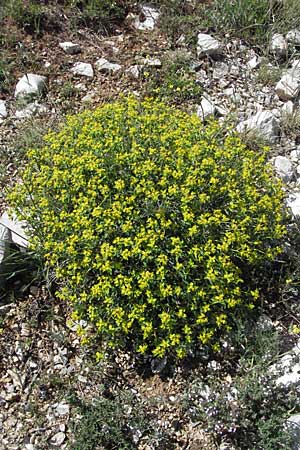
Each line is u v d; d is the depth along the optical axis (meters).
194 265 0.76
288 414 0.75
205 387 0.80
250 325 0.84
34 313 0.87
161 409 0.79
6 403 0.79
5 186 0.99
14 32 1.23
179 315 0.75
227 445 0.76
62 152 0.88
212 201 0.83
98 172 0.81
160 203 0.81
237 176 0.86
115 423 0.76
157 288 0.78
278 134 1.10
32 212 0.85
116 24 1.29
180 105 1.14
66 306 0.88
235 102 1.15
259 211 0.85
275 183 0.97
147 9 1.31
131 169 0.83
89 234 0.77
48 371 0.82
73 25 1.26
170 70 1.19
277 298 0.88
